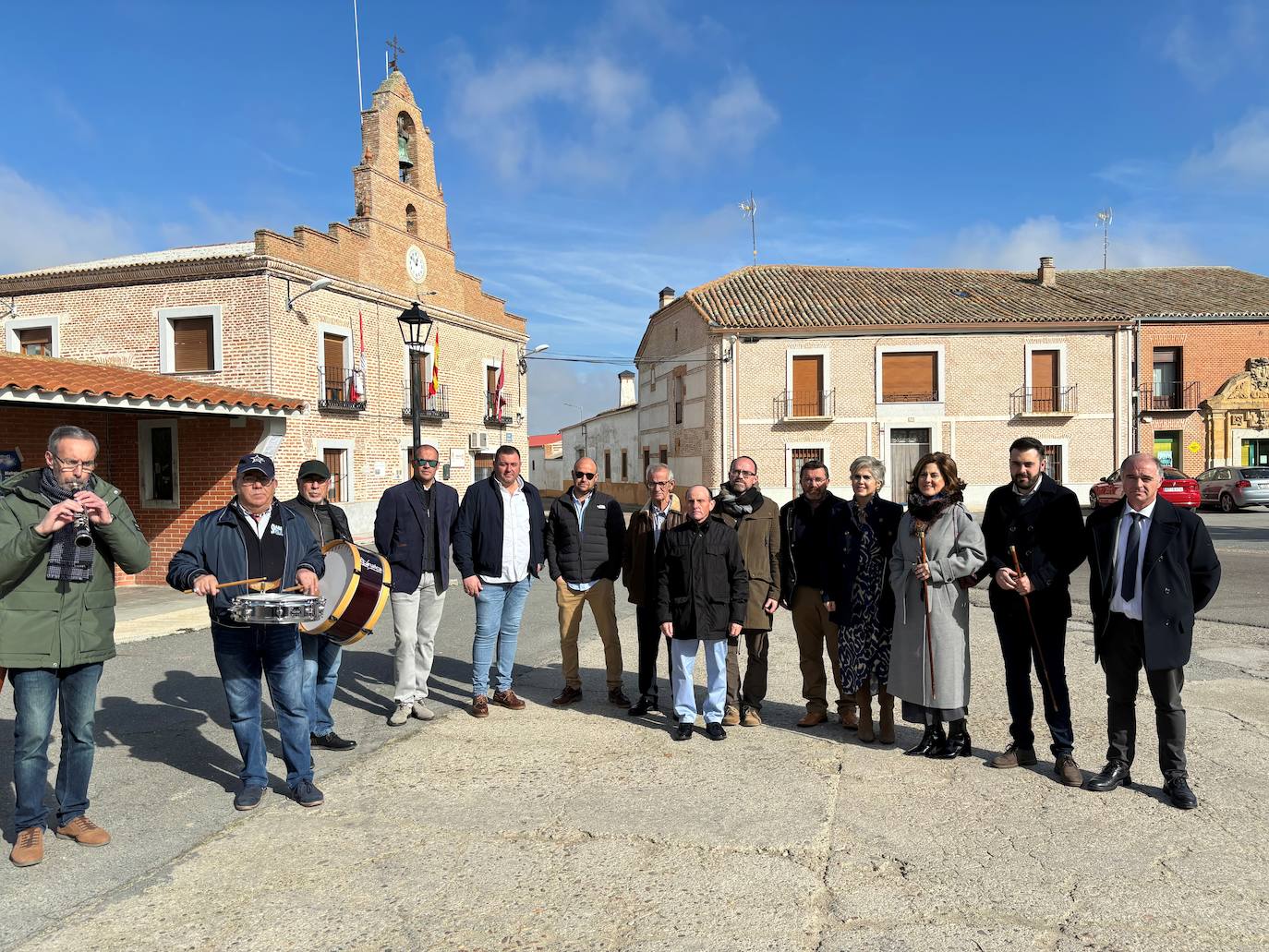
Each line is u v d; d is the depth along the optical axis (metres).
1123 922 3.14
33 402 9.26
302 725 4.39
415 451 5.86
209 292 17.33
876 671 5.14
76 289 18.16
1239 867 3.56
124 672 7.02
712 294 29.48
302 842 3.87
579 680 6.30
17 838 3.65
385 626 9.30
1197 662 7.21
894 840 3.85
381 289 20.23
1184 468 27.81
